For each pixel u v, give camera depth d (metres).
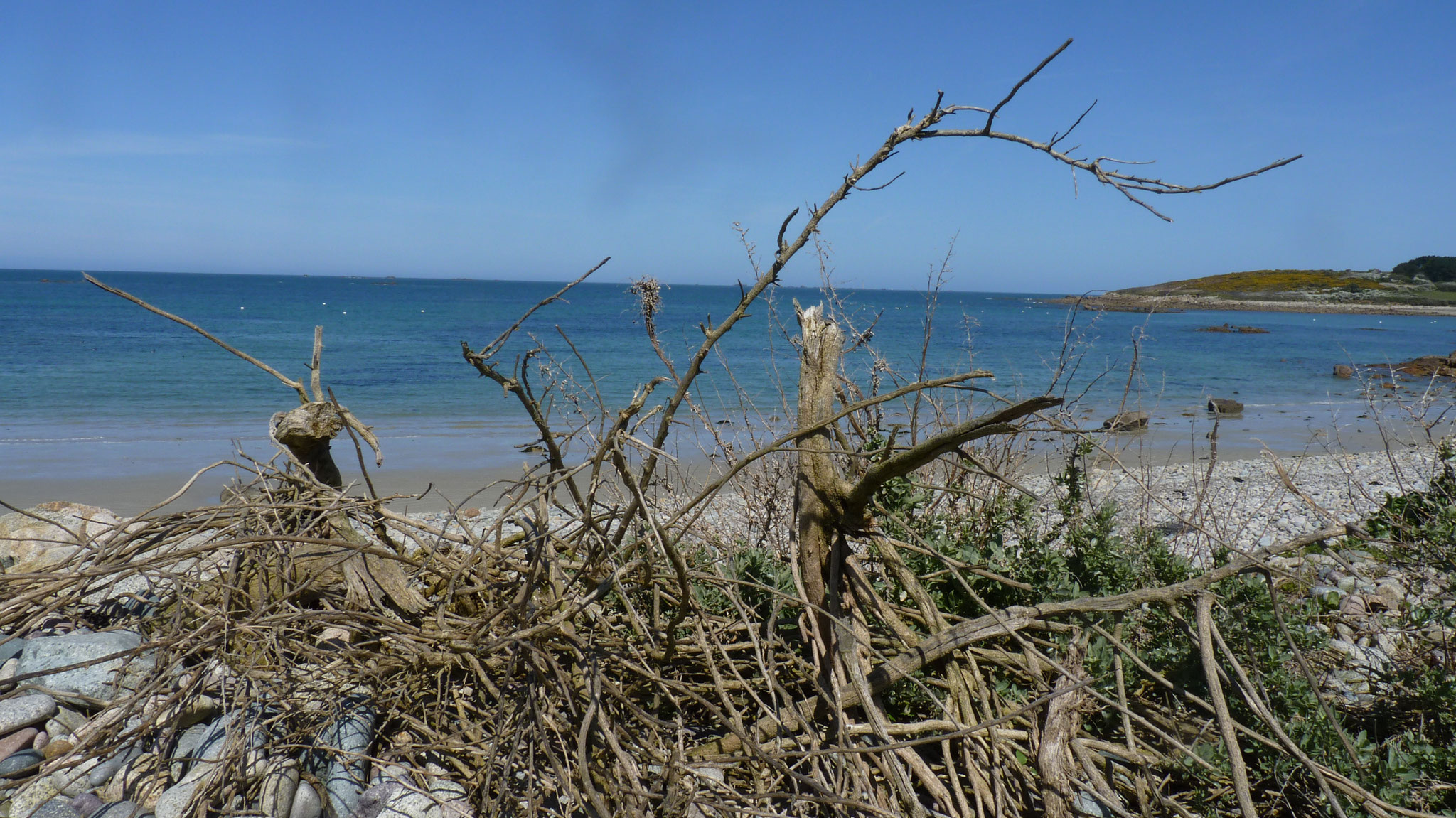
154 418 16.72
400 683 3.09
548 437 3.17
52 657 3.27
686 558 3.55
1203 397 20.34
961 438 2.51
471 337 38.47
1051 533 4.00
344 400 19.52
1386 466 10.78
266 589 3.29
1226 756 2.92
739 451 5.36
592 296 73.06
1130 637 3.70
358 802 2.71
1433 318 66.81
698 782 2.65
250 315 55.56
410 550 4.12
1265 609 3.28
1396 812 2.49
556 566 3.06
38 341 33.06
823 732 2.88
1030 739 2.76
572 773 2.70
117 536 3.42
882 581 3.84
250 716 2.96
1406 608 4.09
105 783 2.80
